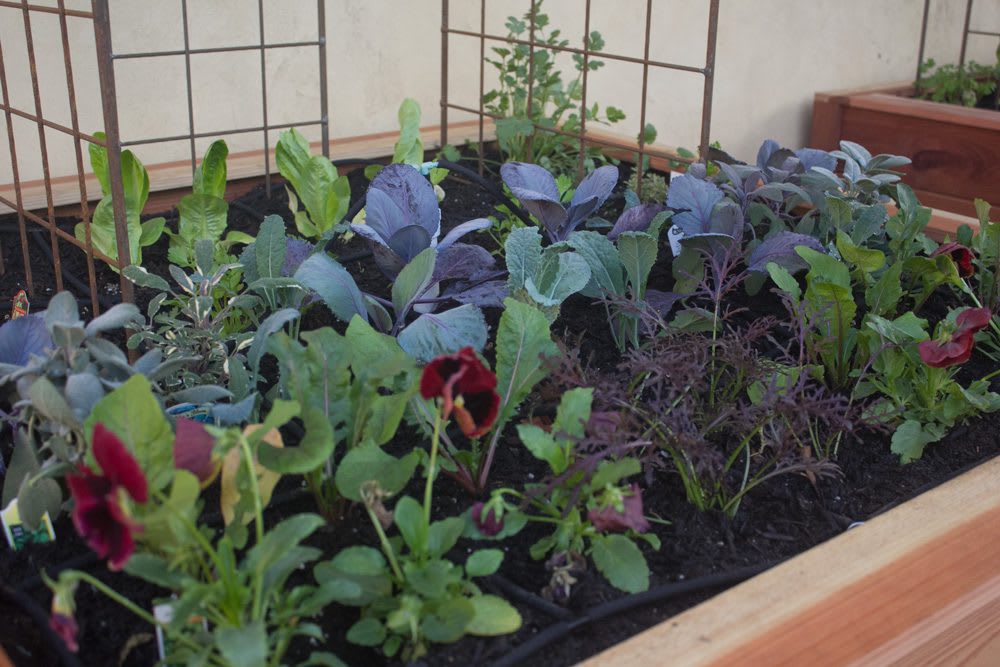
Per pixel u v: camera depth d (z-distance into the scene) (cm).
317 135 364
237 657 113
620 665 126
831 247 242
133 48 314
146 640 137
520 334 173
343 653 138
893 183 308
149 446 134
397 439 185
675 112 453
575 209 241
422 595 139
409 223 218
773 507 175
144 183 239
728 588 152
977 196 418
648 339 223
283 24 342
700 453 160
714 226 227
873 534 156
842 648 132
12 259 264
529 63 343
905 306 248
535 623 143
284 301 214
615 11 417
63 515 165
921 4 534
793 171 269
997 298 228
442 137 346
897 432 190
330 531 158
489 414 135
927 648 136
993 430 202
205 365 193
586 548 158
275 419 133
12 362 170
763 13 463
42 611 143
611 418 155
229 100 340
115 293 246
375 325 208
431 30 377
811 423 197
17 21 292
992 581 147
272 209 298
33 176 311
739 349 183
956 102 514
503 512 155
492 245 277
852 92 476
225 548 130
